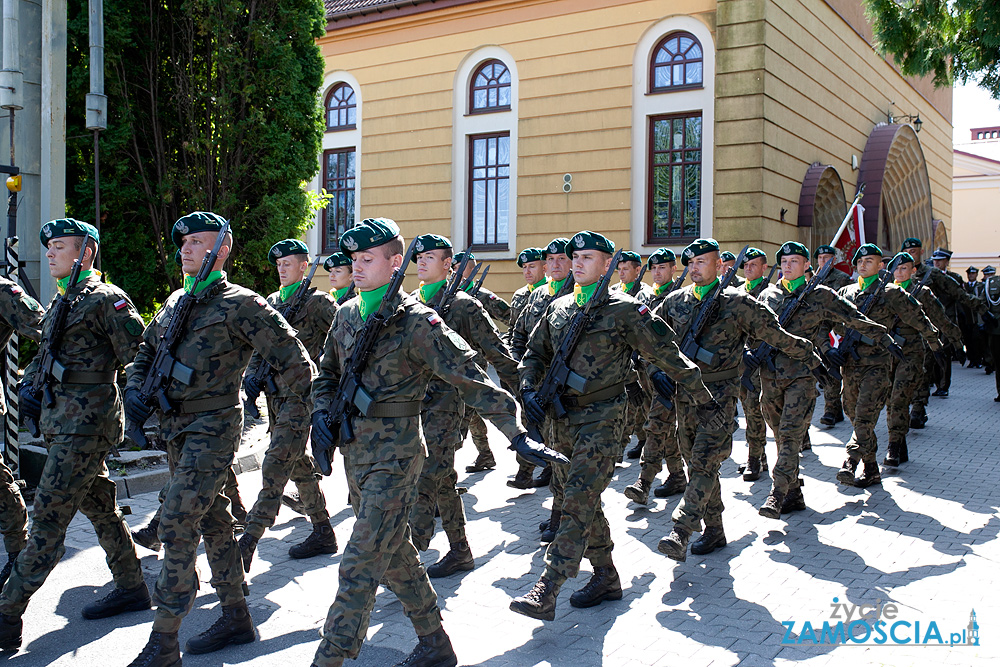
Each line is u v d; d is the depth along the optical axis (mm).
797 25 15219
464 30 16891
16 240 6559
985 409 11742
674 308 5793
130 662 3779
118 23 9477
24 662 3848
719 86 14266
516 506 6695
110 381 4367
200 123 10445
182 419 3801
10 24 7762
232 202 10305
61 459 4105
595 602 4539
